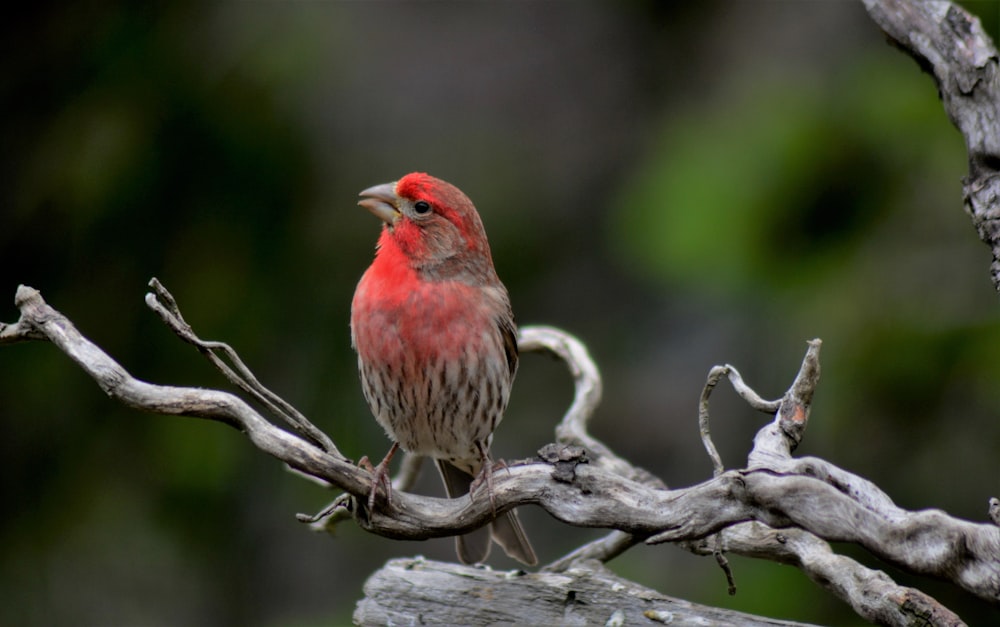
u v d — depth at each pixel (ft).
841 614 30.78
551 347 27.94
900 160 33.99
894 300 33.06
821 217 34.37
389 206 24.85
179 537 38.19
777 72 38.52
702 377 38.83
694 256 34.14
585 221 42.68
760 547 20.58
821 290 33.50
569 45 44.11
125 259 38.09
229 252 38.37
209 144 38.68
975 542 16.12
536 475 18.88
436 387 24.54
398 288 24.36
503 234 42.22
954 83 22.07
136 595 38.09
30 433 37.50
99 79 39.01
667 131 37.78
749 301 35.24
